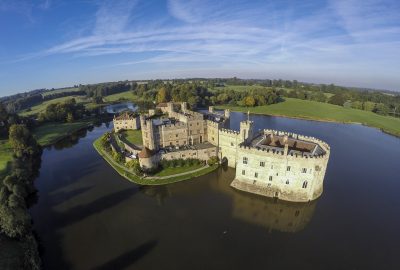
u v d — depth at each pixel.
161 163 104.12
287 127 189.50
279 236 68.25
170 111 149.50
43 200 86.75
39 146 139.25
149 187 92.56
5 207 63.84
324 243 66.06
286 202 82.75
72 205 83.19
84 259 60.34
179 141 117.00
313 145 90.00
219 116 130.12
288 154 79.19
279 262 59.56
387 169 111.94
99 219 75.44
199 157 109.56
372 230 71.19
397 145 149.50
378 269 58.31
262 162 83.25
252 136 101.81
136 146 128.00
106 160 119.38
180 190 90.44
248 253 62.16
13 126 126.75
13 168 94.38
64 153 134.38
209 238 67.12
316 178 79.12
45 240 67.00
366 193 90.56
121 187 93.25
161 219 74.94
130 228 71.19
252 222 73.81
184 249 63.16
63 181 100.31
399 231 70.94
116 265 58.34
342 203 84.00
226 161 110.62
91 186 95.00
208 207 80.81
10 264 53.84
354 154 131.50
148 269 57.00
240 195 87.06
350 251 63.47
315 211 79.31
